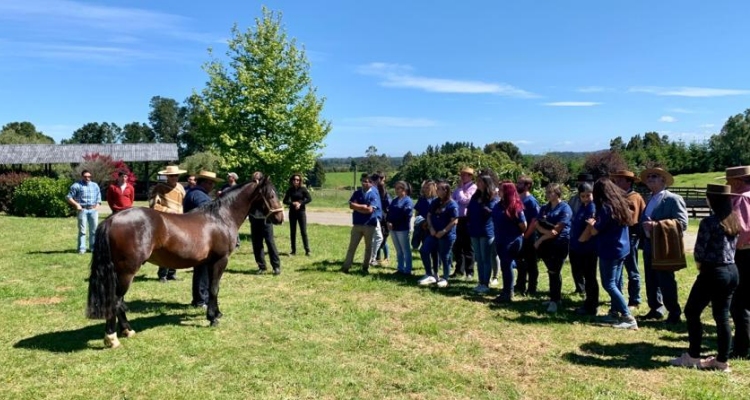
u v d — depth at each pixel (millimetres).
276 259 10016
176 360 5434
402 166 44469
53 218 21844
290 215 12539
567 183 34438
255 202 7219
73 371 5070
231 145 14703
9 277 9461
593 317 7211
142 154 43281
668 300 6859
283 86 15289
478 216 8492
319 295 8359
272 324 6777
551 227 7543
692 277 10203
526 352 5840
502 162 31453
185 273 10211
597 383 4969
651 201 6816
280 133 15391
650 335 6453
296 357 5582
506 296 7992
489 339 6277
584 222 7168
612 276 6734
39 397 4531
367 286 8953
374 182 11656
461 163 32938
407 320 7023
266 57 15047
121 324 6078
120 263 5656
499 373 5234
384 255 11820
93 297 5492
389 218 10070
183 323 6777
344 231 17891
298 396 4645
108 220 5656
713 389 4793
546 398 4664
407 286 9031
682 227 6391
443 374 5176
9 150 39656
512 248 7883
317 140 15734
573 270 8688
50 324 6617
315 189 47000
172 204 9359
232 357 5551
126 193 10992
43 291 8383
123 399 4527
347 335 6379
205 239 6406
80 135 105000
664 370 5297
